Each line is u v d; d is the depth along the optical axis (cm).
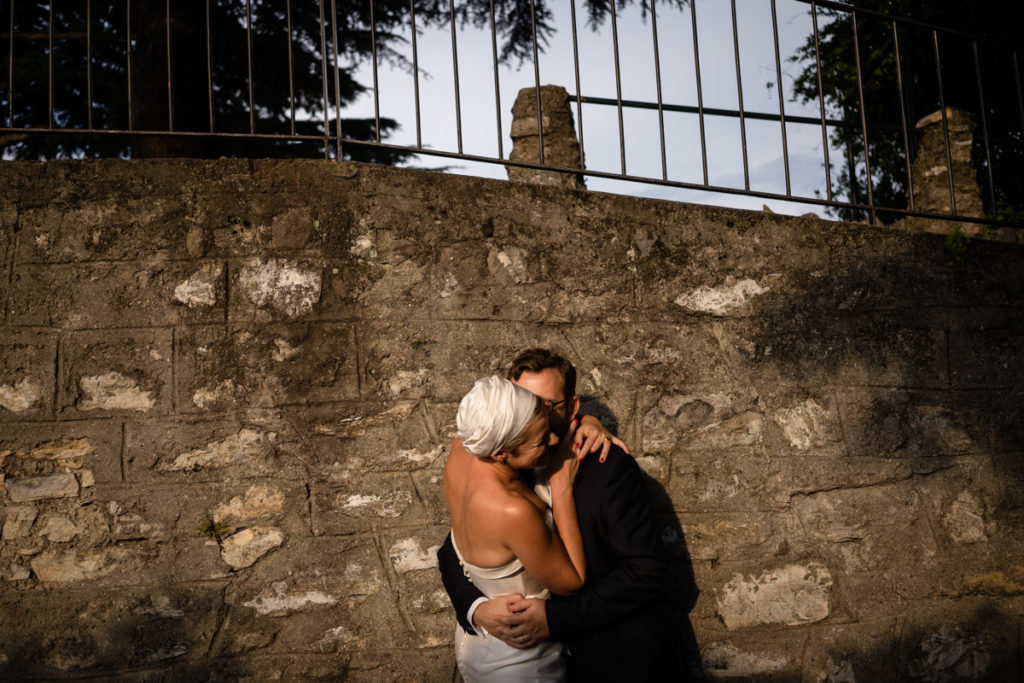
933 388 289
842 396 284
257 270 263
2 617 243
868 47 634
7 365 250
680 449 276
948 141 312
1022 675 281
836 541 277
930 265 295
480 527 197
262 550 254
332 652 254
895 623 277
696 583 271
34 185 258
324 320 264
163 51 645
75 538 248
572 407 225
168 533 251
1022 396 294
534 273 277
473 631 211
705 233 288
